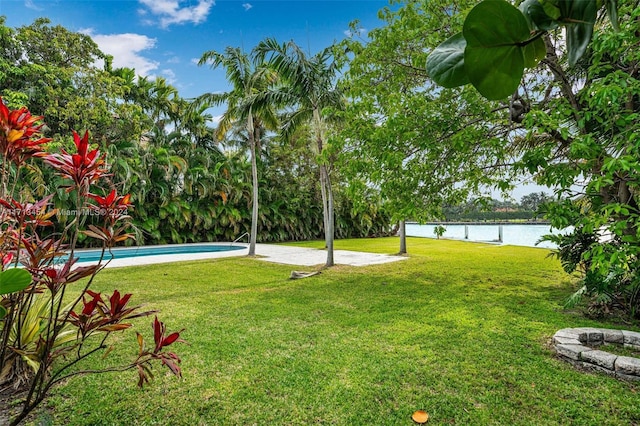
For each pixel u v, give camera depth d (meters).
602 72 3.08
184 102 14.66
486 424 1.90
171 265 7.66
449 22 3.52
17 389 2.21
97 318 1.54
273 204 16.44
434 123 3.71
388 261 8.38
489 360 2.68
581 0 0.37
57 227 9.21
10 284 0.94
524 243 13.73
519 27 0.38
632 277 3.56
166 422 1.92
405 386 2.30
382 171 4.19
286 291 5.12
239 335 3.25
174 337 1.50
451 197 4.32
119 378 2.41
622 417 1.95
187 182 13.59
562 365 2.59
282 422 1.93
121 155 11.06
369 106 4.35
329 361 2.68
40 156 1.50
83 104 9.59
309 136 12.03
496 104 3.68
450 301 4.46
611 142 2.54
